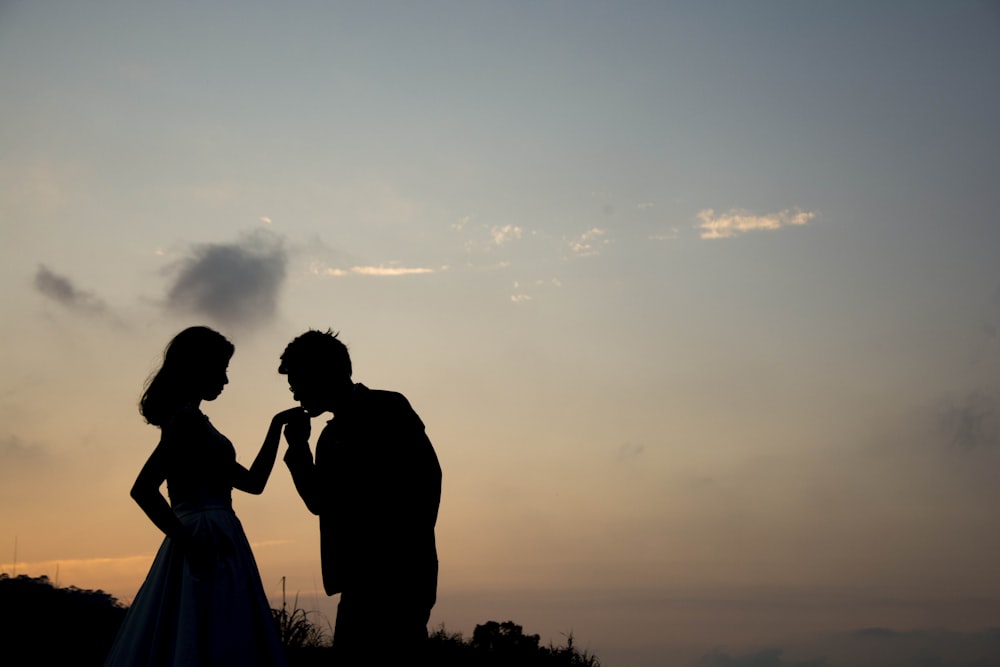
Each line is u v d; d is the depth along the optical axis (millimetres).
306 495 5145
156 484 5254
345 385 4863
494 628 10344
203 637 5129
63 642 7180
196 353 5602
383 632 4527
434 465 4762
